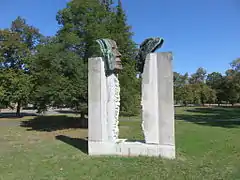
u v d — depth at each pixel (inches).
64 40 884.6
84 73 821.9
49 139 658.2
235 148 488.4
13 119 1307.8
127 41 948.0
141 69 433.1
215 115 1483.8
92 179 316.5
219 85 2938.0
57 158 430.0
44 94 835.4
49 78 837.2
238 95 2647.6
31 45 1662.2
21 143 599.8
